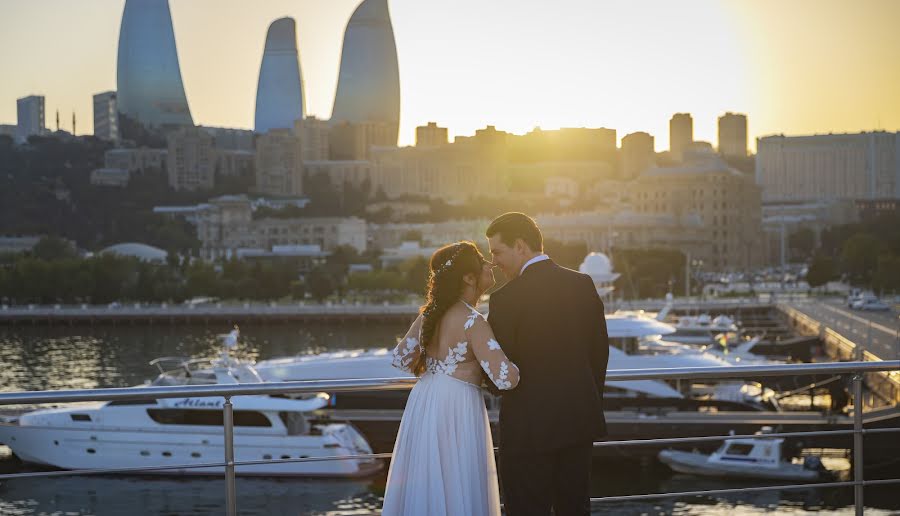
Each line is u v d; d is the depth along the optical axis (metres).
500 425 8.43
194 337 144.88
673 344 62.12
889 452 42.38
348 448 40.66
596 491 40.22
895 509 35.25
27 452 41.00
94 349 128.00
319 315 168.88
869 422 43.03
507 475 8.32
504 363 8.08
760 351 97.94
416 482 8.38
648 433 45.31
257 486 39.28
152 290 193.62
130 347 130.62
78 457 40.88
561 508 8.39
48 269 191.38
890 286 176.50
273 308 170.38
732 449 41.84
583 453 8.34
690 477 42.16
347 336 144.62
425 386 8.54
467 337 8.34
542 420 8.12
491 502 8.59
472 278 8.61
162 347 130.38
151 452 40.28
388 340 138.00
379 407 50.59
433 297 8.46
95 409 41.22
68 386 92.69
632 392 51.94
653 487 40.81
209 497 37.81
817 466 41.53
